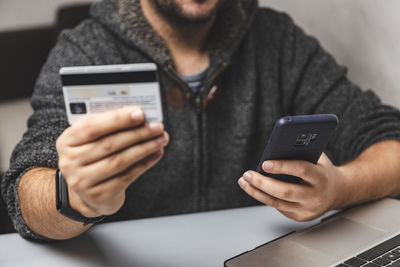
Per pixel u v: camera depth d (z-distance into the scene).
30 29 1.73
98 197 0.51
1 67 1.69
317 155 0.60
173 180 0.91
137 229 0.69
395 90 1.11
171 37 0.90
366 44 1.17
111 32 0.92
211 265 0.59
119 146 0.47
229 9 0.89
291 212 0.66
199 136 0.91
